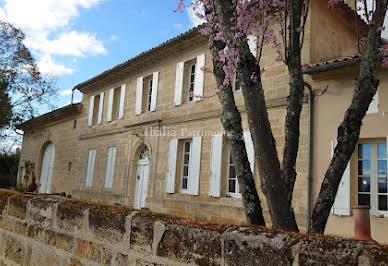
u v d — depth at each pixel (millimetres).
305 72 8836
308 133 8953
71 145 19922
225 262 1886
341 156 3148
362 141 8359
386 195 7895
